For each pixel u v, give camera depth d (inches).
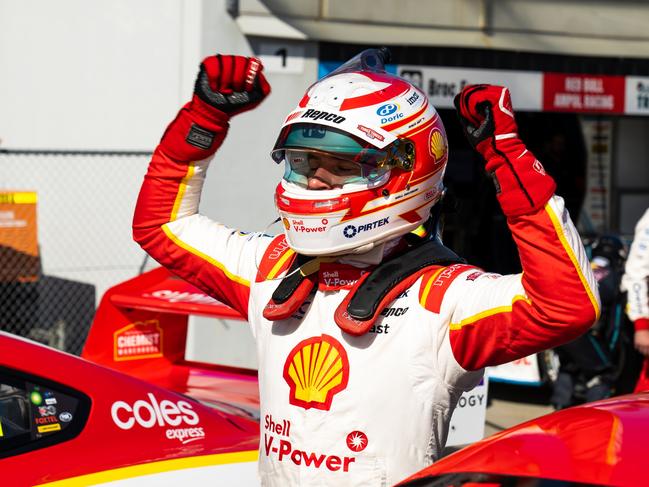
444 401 215.2
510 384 787.4
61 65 695.1
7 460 277.9
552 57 796.6
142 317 394.3
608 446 181.6
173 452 299.1
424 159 221.3
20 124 698.2
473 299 206.2
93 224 706.8
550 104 798.5
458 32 751.7
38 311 678.5
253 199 697.0
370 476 210.5
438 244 226.1
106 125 700.0
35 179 698.8
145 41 692.7
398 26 730.8
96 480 280.7
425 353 210.5
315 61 709.9
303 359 217.6
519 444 192.4
